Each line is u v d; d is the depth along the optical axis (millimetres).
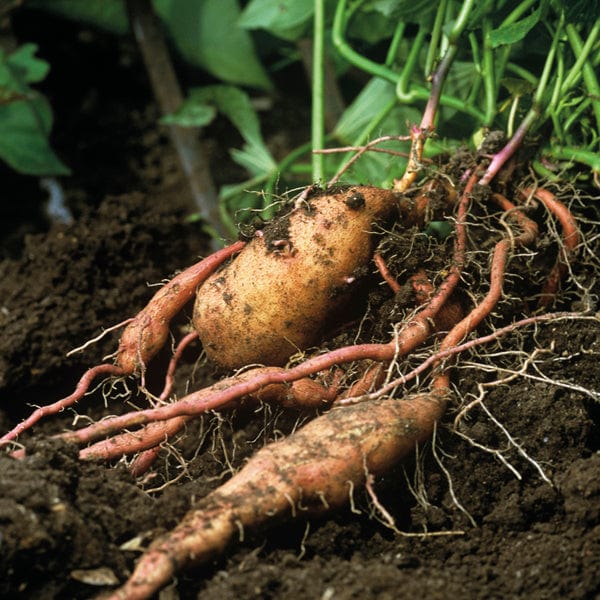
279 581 886
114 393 1107
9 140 1299
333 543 920
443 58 1056
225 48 1411
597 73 1107
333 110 1408
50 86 1448
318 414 994
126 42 1489
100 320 1118
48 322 1108
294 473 904
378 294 1000
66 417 1107
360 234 983
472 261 1006
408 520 950
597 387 990
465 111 1092
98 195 1400
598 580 899
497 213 1028
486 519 938
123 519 904
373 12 1203
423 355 978
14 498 876
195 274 1010
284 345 988
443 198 1028
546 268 1073
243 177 1430
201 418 1003
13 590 869
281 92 1514
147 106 1472
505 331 969
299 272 975
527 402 975
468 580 905
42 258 1137
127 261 1139
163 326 1011
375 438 919
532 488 951
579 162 1091
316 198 991
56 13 1419
